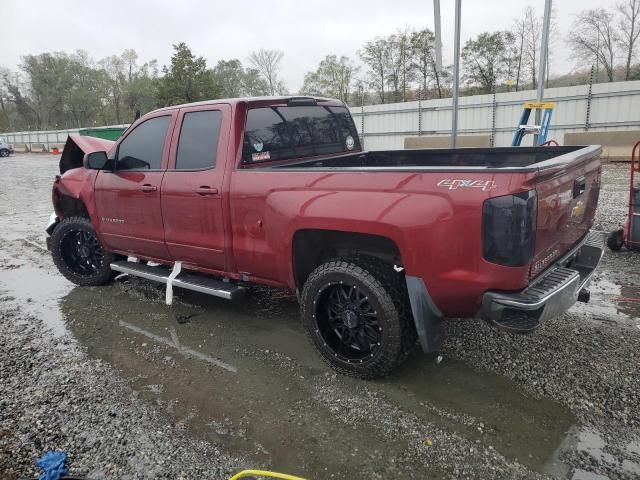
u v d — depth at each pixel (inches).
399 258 126.9
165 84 1390.3
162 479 97.2
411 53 1742.1
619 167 591.8
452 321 163.5
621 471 94.5
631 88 752.3
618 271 206.5
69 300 202.1
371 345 128.9
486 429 108.4
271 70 2330.2
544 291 106.5
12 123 3161.9
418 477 95.4
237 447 106.1
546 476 94.0
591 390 120.6
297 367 139.9
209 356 148.5
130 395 127.9
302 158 170.4
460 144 844.0
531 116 859.4
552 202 110.3
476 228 103.0
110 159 186.2
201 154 156.6
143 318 179.9
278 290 204.4
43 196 547.2
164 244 172.6
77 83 3070.9
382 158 192.4
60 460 101.8
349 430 110.4
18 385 134.1
